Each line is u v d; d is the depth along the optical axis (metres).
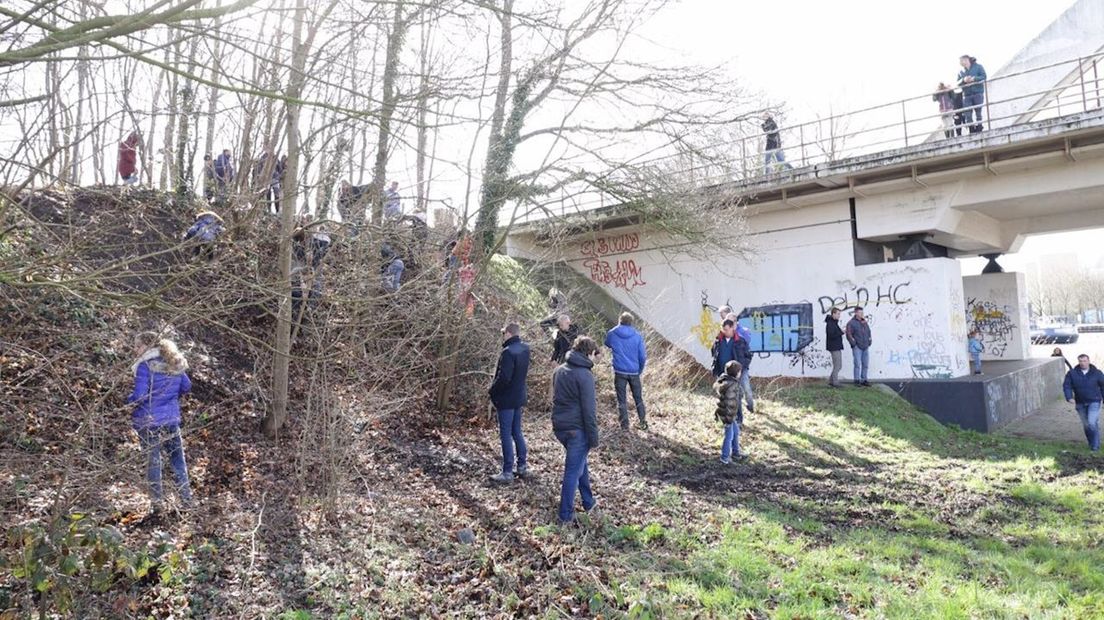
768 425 11.32
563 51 8.65
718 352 11.95
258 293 5.90
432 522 6.11
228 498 5.96
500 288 14.09
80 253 5.28
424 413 9.35
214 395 7.92
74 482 4.93
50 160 4.68
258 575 4.86
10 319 6.63
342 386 7.84
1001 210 15.33
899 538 6.48
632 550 5.82
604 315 17.22
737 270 16.62
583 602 4.90
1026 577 5.61
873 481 8.70
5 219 4.94
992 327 20.34
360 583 4.96
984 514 7.41
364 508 6.22
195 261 5.57
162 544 4.31
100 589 3.79
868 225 14.90
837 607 4.96
